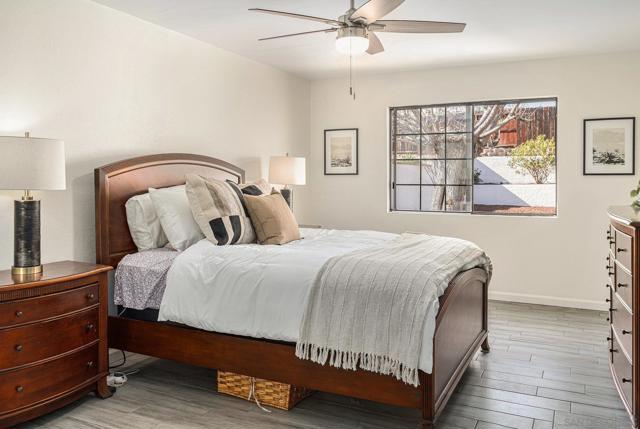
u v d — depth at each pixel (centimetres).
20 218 263
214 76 447
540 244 509
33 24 295
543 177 524
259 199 350
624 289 258
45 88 303
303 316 252
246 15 360
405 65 526
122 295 313
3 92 280
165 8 345
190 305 286
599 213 484
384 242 353
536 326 431
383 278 243
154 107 383
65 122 315
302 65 525
